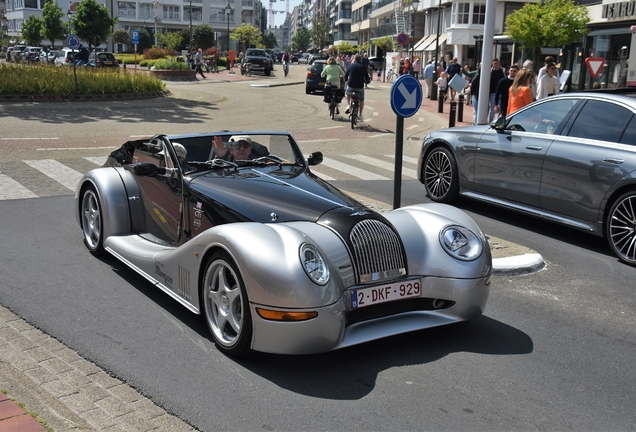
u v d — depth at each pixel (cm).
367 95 2977
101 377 362
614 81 2448
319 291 361
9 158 1106
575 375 396
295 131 1672
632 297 550
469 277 423
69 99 2078
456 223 443
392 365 397
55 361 379
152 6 9456
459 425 329
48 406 323
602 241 730
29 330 424
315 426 322
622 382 389
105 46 8819
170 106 2108
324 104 2441
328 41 13362
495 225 788
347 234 401
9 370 362
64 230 682
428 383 375
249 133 539
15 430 287
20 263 568
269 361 393
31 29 7175
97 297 492
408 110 609
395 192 625
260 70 4619
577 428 333
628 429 334
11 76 2061
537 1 2570
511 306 516
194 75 3956
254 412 332
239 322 389
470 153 823
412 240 429
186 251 422
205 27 7588
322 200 442
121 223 557
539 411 349
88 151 1209
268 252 365
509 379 386
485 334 455
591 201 673
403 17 5819
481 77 1395
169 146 514
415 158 1326
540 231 766
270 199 445
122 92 2255
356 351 416
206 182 483
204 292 410
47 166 1046
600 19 2591
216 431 313
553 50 2684
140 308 472
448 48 4919
